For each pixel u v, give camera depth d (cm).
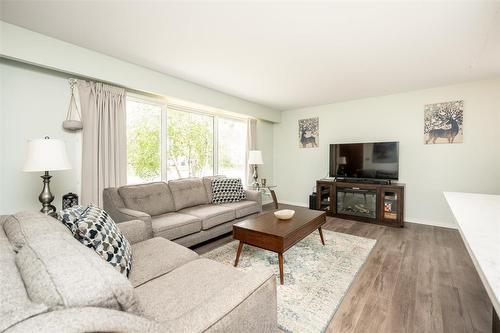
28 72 237
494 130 342
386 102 426
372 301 182
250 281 100
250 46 245
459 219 127
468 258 257
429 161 389
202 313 80
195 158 427
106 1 176
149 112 353
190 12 189
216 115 461
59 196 258
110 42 238
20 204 236
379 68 303
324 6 180
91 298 64
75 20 201
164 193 300
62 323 52
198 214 290
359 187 404
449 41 233
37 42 220
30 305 58
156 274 139
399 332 150
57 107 255
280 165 576
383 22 201
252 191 387
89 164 268
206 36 226
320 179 507
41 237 94
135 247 173
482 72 317
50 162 183
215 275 136
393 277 217
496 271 70
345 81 352
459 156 366
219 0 174
